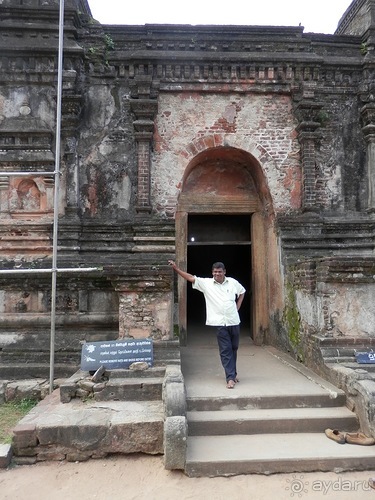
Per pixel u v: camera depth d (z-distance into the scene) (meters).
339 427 5.73
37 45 9.30
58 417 5.57
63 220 9.15
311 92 9.74
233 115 9.80
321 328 7.14
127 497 4.57
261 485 4.77
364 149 10.04
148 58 9.53
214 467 4.95
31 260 8.92
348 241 9.62
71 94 9.27
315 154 9.87
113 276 7.09
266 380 6.86
